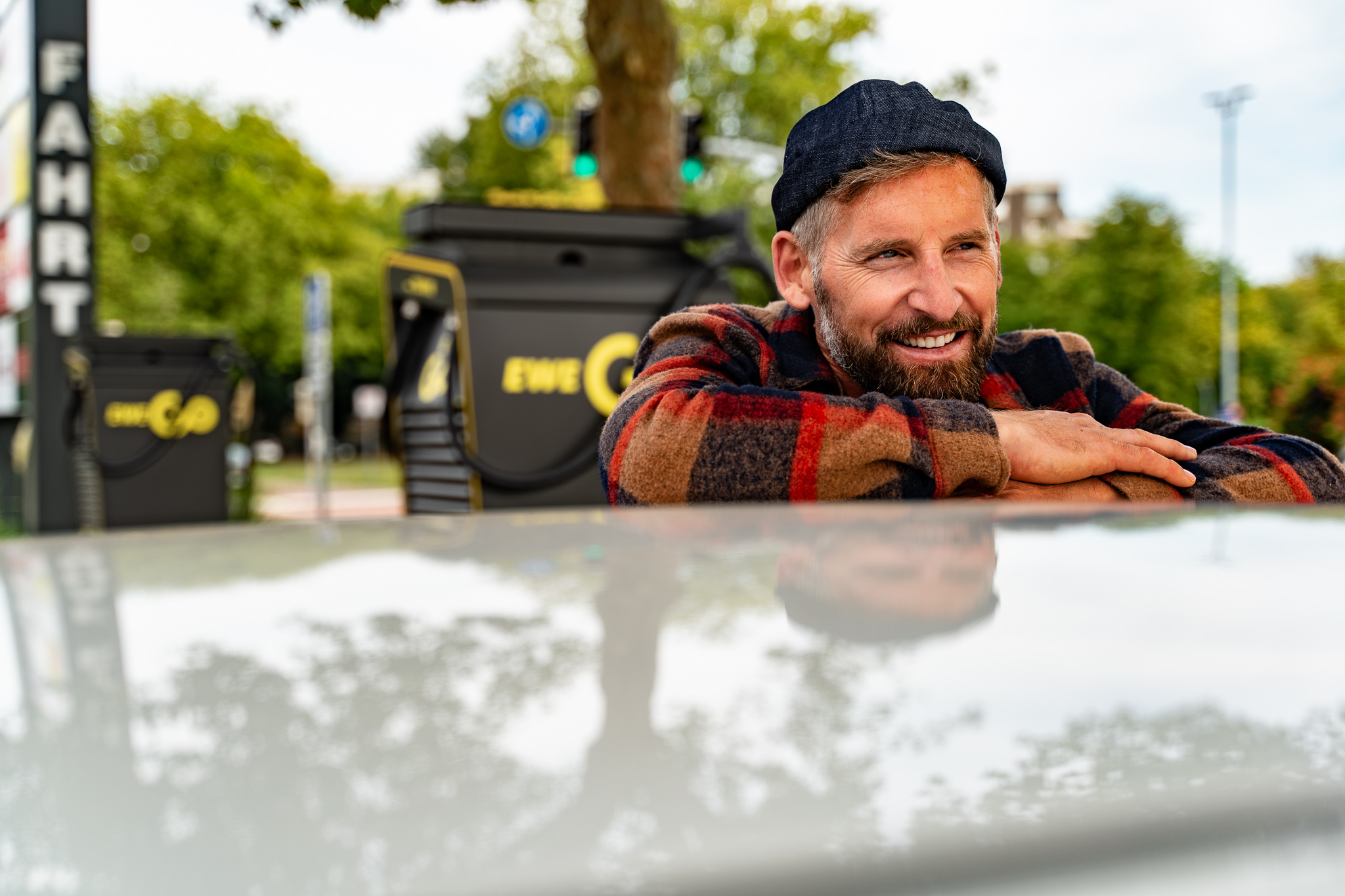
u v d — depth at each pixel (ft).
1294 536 1.13
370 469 99.45
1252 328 117.39
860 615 0.72
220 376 20.84
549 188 78.89
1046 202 182.91
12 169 26.37
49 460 23.84
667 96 23.16
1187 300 101.50
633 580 0.87
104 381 20.06
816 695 0.53
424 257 12.43
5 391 29.22
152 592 0.90
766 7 74.84
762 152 40.04
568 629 0.69
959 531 1.20
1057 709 0.51
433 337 13.23
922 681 0.55
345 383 131.75
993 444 3.65
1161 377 100.27
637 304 12.43
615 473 3.94
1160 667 0.58
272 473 93.45
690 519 1.35
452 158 111.75
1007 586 0.83
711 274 12.60
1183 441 5.01
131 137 88.02
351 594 0.84
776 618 0.71
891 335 4.14
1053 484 3.81
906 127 4.01
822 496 3.60
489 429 11.94
